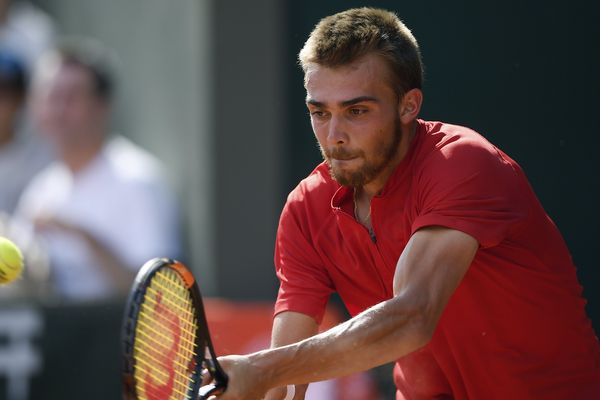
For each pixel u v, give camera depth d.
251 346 21.70
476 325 10.99
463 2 26.19
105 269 22.31
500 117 26.38
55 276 22.00
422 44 26.00
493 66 26.31
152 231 23.00
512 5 26.31
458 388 11.70
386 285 11.34
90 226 22.53
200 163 25.80
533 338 11.05
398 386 12.55
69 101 23.03
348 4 25.84
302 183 11.73
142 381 9.17
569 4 26.42
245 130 25.78
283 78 25.97
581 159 26.56
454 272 9.67
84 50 28.12
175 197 25.17
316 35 10.30
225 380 9.38
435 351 11.48
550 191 26.55
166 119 27.05
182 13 26.05
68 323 20.88
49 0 32.25
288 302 11.65
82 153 23.06
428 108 26.08
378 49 10.17
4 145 24.12
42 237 22.33
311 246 11.59
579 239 26.62
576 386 11.34
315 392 20.84
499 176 10.24
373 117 10.20
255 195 25.88
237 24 25.61
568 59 26.42
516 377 11.22
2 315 20.70
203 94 25.59
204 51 25.48
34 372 20.69
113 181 22.98
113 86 29.05
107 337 21.03
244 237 25.80
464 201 9.95
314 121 10.45
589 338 11.41
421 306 9.42
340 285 11.72
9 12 27.45
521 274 10.68
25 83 24.33
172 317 9.70
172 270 9.55
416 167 10.54
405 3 25.89
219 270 25.64
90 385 20.92
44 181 23.58
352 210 11.23
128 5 28.20
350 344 9.26
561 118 26.47
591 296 26.59
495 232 9.91
